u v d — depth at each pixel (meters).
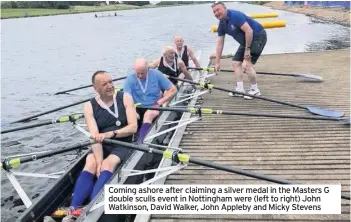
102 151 4.40
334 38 27.16
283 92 8.78
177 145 5.79
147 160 5.19
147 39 35.34
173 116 7.37
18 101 12.93
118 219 4.12
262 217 3.83
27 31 53.38
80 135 9.05
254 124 6.61
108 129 4.61
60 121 5.99
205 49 25.70
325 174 4.61
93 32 46.75
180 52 9.05
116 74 18.48
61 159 7.68
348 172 4.63
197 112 6.06
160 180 4.59
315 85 9.33
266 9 69.06
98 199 3.73
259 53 7.97
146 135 5.42
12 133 9.23
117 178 4.23
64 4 128.38
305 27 36.34
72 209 3.73
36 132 9.30
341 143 5.53
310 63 12.61
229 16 7.64
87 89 14.40
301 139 5.78
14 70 20.73
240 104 7.88
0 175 6.99
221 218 3.86
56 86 15.69
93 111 4.61
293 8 59.56
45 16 102.94
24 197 4.02
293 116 6.05
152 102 6.28
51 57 25.95
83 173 4.14
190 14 83.88
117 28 51.81
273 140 5.82
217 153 5.44
